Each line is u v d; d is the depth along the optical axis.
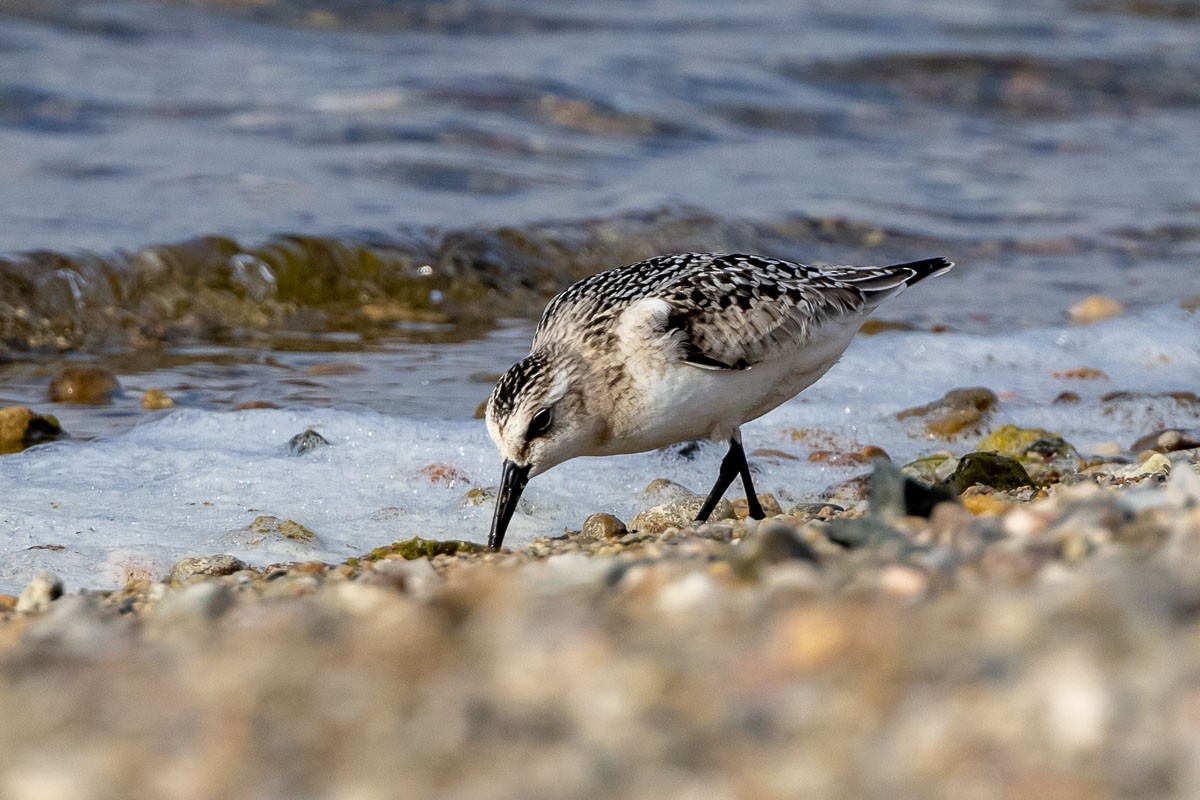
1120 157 26.53
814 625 5.30
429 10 29.41
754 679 5.02
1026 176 25.11
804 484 11.87
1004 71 29.59
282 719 5.08
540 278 19.34
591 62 27.58
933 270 11.10
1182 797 3.99
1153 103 29.34
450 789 4.50
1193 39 32.34
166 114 23.50
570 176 22.64
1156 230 22.30
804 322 10.11
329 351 16.50
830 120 26.98
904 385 14.88
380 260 18.84
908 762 4.38
